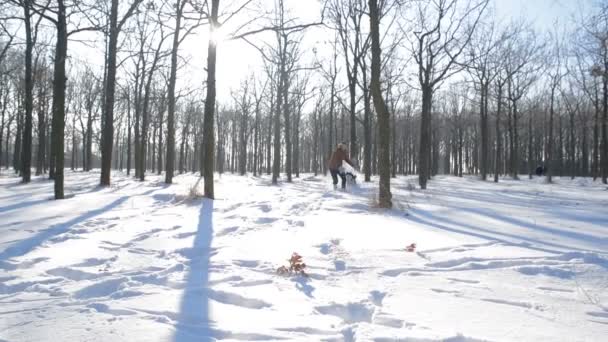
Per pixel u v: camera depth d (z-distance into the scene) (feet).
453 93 128.67
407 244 19.11
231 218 26.73
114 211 29.32
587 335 9.32
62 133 36.32
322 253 17.49
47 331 9.22
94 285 12.71
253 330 9.30
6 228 22.30
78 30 36.32
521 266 14.97
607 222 26.37
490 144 175.83
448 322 9.98
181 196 36.24
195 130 145.79
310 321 9.96
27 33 59.16
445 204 36.29
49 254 16.74
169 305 10.96
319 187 57.31
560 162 147.33
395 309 10.87
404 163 161.99
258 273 14.29
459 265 15.67
